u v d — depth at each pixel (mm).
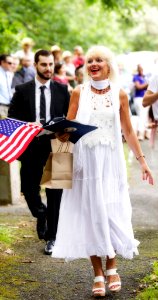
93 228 5715
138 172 13297
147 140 17703
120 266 6668
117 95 5836
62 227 5852
